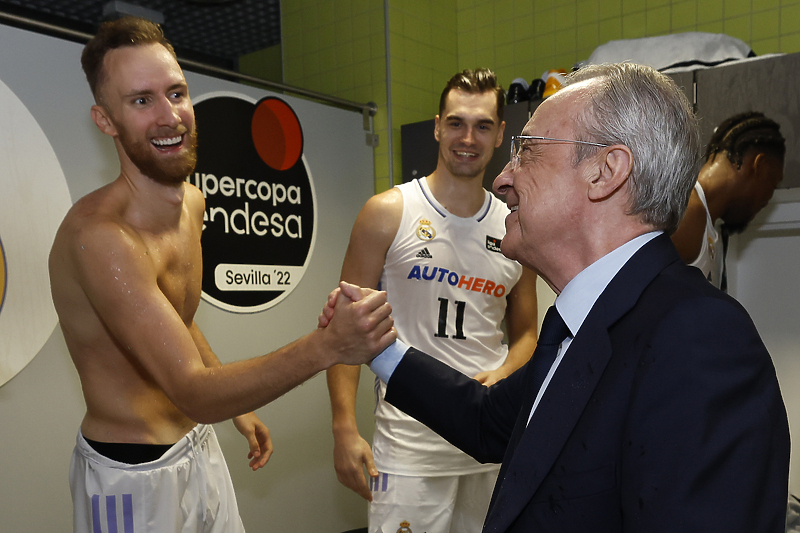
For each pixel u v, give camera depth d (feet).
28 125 5.76
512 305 6.05
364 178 9.37
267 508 7.81
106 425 3.97
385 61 9.41
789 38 7.87
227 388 3.08
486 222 5.62
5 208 5.58
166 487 3.99
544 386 2.47
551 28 9.79
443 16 10.44
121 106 3.73
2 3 7.97
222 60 10.94
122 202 3.84
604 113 2.36
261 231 7.80
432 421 3.26
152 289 3.44
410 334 5.48
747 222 6.79
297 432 8.19
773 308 7.61
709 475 1.74
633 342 2.06
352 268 5.56
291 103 8.25
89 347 3.93
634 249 2.34
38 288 5.79
